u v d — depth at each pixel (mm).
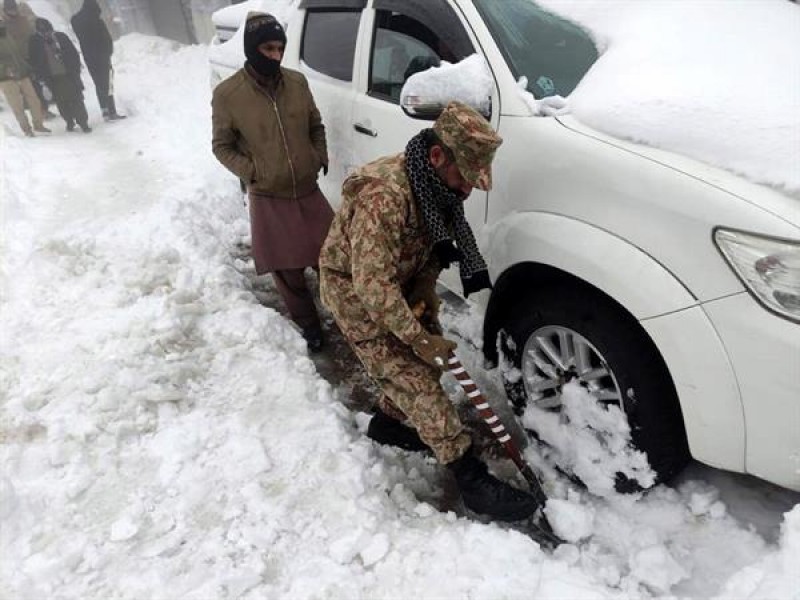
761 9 2498
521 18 2516
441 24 2635
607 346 2020
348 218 2018
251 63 2809
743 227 1652
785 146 1717
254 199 3121
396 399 2199
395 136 2846
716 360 1741
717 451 1843
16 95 7930
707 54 2162
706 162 1810
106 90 8906
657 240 1823
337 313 2150
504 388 2615
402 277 2066
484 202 2412
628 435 2061
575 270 2016
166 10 16781
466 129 1689
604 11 2541
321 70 3572
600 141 1985
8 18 8180
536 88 2311
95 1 8477
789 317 1607
